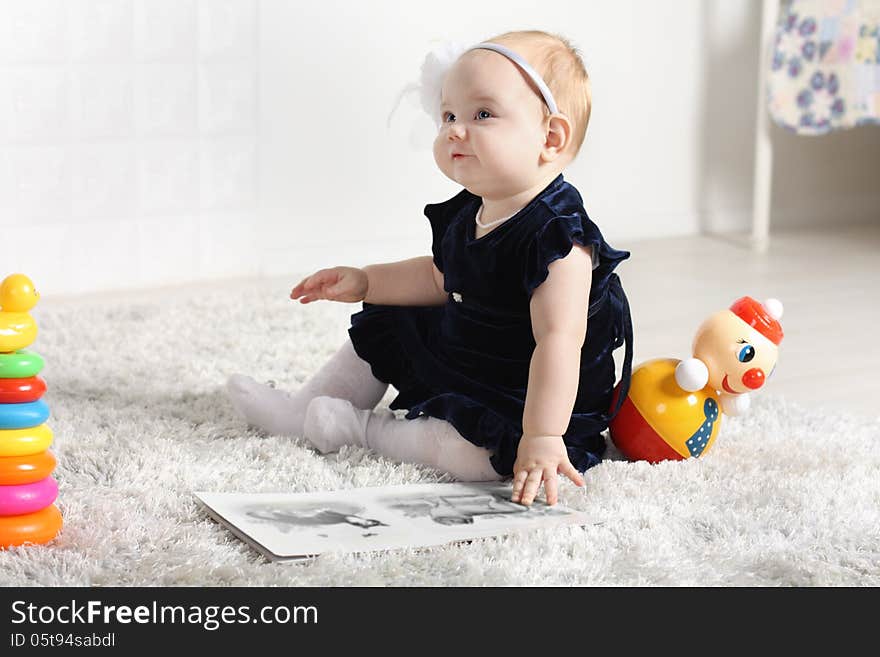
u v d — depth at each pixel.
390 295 1.41
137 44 2.32
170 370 1.68
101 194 2.33
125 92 2.33
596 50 2.90
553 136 1.27
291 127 2.53
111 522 1.09
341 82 2.57
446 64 1.32
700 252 2.87
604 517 1.14
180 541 1.06
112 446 1.31
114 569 1.00
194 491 1.18
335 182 2.60
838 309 2.28
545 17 2.81
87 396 1.55
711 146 3.13
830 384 1.77
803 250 2.92
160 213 2.40
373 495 1.18
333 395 1.42
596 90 2.91
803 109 2.84
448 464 1.26
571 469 1.18
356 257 2.65
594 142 2.94
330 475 1.24
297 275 2.55
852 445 1.41
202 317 2.03
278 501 1.15
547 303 1.22
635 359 1.89
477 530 1.09
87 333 1.89
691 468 1.28
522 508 1.16
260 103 2.48
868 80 2.72
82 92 2.28
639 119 3.00
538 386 1.19
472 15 2.71
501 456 1.23
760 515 1.16
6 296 1.04
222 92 2.43
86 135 2.30
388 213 2.68
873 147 3.40
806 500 1.19
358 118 2.61
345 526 1.09
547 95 1.25
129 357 1.76
